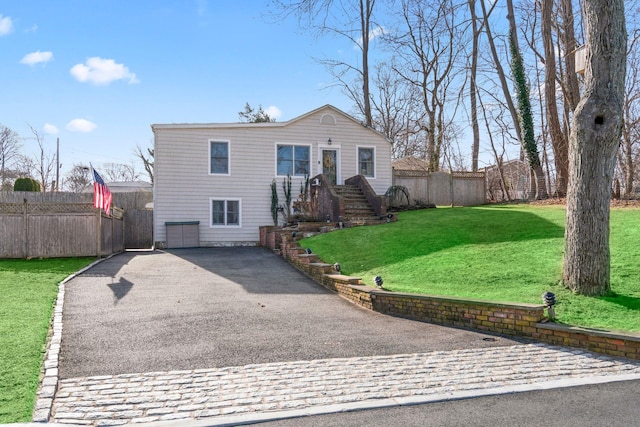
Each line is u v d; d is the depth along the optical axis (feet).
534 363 18.48
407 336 22.56
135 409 13.60
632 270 27.30
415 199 75.82
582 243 25.35
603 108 25.04
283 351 19.70
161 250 59.47
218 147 66.13
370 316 26.78
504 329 23.02
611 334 19.47
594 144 25.20
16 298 27.84
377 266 36.70
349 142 73.00
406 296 26.86
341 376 16.76
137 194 80.89
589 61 25.91
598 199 25.17
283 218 68.49
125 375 16.44
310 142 70.64
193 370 17.12
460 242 39.32
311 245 46.80
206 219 64.85
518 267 30.76
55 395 14.49
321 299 31.14
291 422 12.93
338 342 21.26
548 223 42.37
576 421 13.00
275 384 15.87
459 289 28.48
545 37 68.33
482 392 15.28
